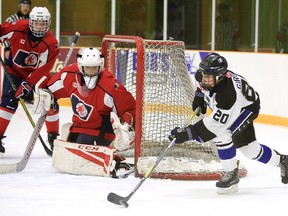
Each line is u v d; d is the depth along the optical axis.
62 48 25.45
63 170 12.64
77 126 12.84
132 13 29.08
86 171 12.45
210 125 10.59
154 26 29.09
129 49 14.75
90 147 12.44
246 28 28.16
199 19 28.88
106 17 29.09
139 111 12.34
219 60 10.38
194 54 23.03
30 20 14.14
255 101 10.91
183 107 13.68
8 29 14.41
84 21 28.78
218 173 12.28
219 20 28.14
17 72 14.69
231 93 10.45
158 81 13.45
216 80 10.41
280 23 27.92
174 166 12.67
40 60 14.55
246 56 21.72
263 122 21.31
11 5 28.28
